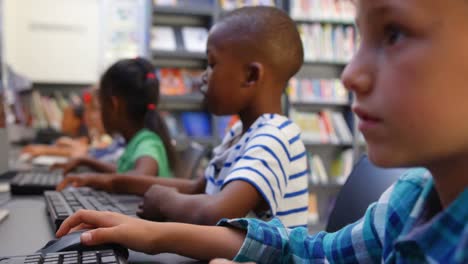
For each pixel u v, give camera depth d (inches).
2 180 63.2
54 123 151.5
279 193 33.2
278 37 38.2
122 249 23.5
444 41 12.5
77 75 172.6
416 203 18.0
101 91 68.4
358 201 36.9
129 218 25.4
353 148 155.2
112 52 159.9
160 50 146.1
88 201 38.7
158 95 70.6
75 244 23.0
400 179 21.0
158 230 24.1
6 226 33.5
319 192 158.9
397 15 12.9
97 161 75.2
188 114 155.3
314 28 154.9
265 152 33.9
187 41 153.2
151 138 65.9
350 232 23.0
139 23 161.9
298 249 24.7
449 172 14.6
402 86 12.9
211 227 25.0
